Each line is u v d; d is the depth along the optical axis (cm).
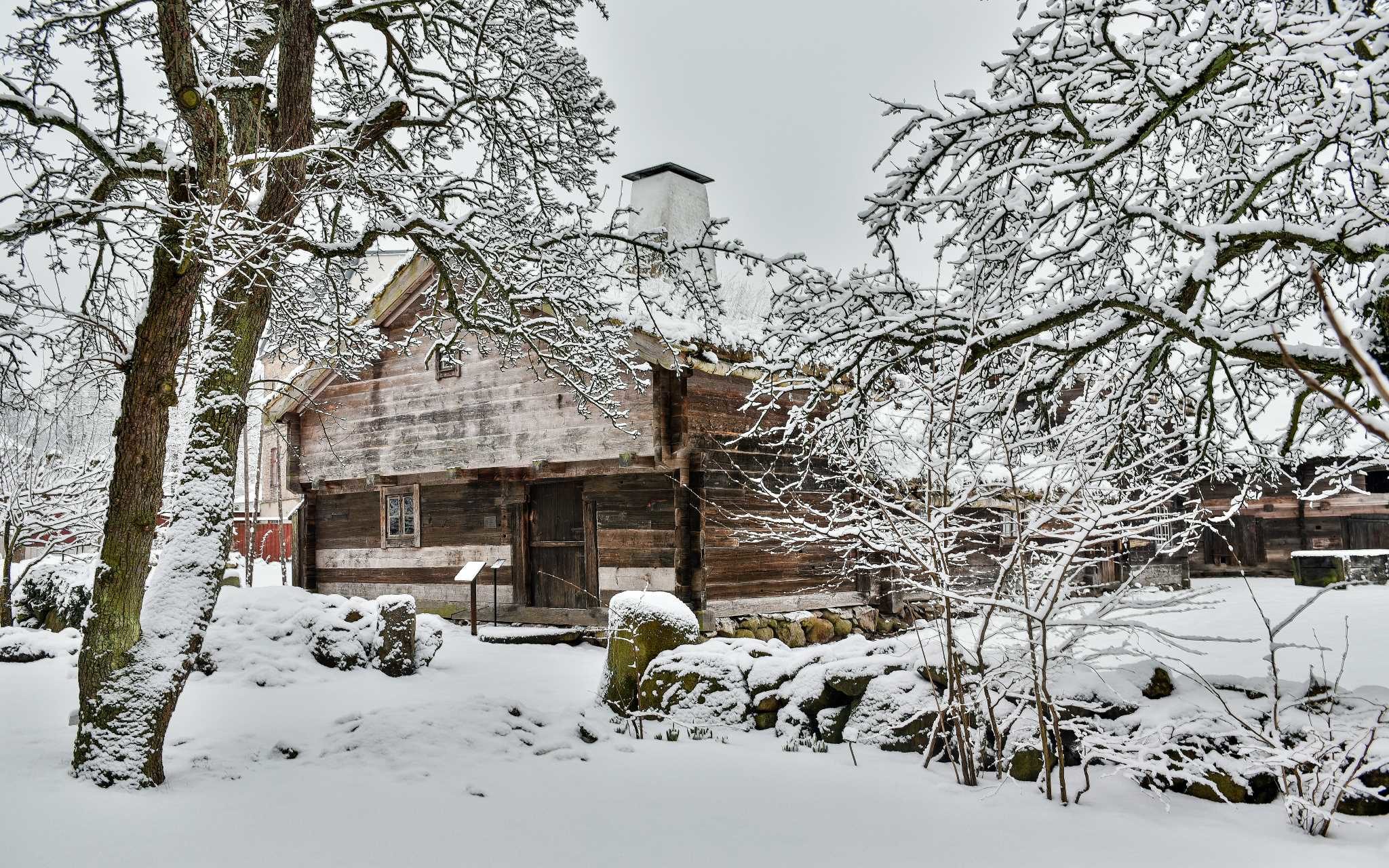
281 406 1700
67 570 1392
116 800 567
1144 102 640
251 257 678
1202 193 757
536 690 924
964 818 512
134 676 612
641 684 803
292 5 786
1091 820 504
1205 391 703
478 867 457
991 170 668
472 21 919
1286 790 501
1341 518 2252
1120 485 642
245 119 727
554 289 838
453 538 1555
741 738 718
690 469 1249
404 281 1522
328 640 1016
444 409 1495
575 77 956
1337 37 495
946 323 674
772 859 461
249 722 774
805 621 1325
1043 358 705
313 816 537
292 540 3091
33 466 1398
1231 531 2367
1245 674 819
